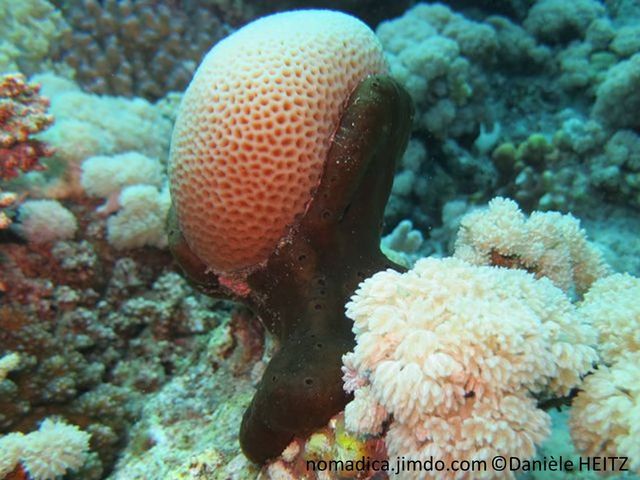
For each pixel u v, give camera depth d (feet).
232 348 0.93
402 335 0.47
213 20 1.73
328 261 0.69
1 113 0.89
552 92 1.80
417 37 1.56
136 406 0.99
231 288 0.75
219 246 0.68
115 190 1.10
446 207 1.52
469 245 0.77
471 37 1.60
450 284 0.50
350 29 0.69
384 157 0.70
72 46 1.56
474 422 0.44
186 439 0.82
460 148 1.60
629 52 1.68
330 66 0.65
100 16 1.59
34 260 1.01
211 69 0.66
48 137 1.10
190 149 0.65
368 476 0.56
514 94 1.81
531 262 0.73
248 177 0.63
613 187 1.39
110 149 1.21
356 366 0.50
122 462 0.86
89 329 1.02
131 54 1.64
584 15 1.82
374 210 0.73
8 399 0.87
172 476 0.72
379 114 0.65
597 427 0.47
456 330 0.46
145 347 1.08
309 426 0.59
